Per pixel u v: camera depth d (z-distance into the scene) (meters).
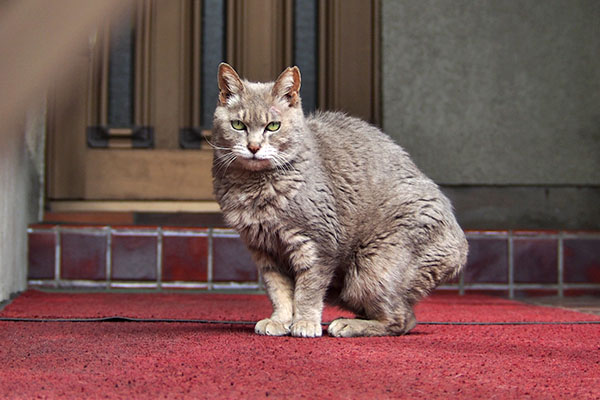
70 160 3.93
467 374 1.44
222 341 1.91
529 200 4.18
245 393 1.20
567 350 1.84
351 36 4.09
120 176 3.95
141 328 2.23
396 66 4.10
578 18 4.20
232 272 3.76
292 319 2.25
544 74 4.18
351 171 2.27
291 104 2.22
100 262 3.71
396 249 2.21
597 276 3.99
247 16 4.03
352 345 1.89
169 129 3.97
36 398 1.14
